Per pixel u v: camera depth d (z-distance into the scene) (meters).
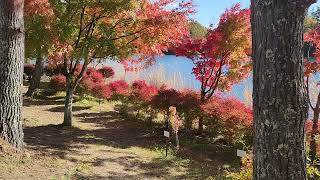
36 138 6.32
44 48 6.48
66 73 7.58
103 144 6.55
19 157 4.89
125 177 4.96
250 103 9.59
